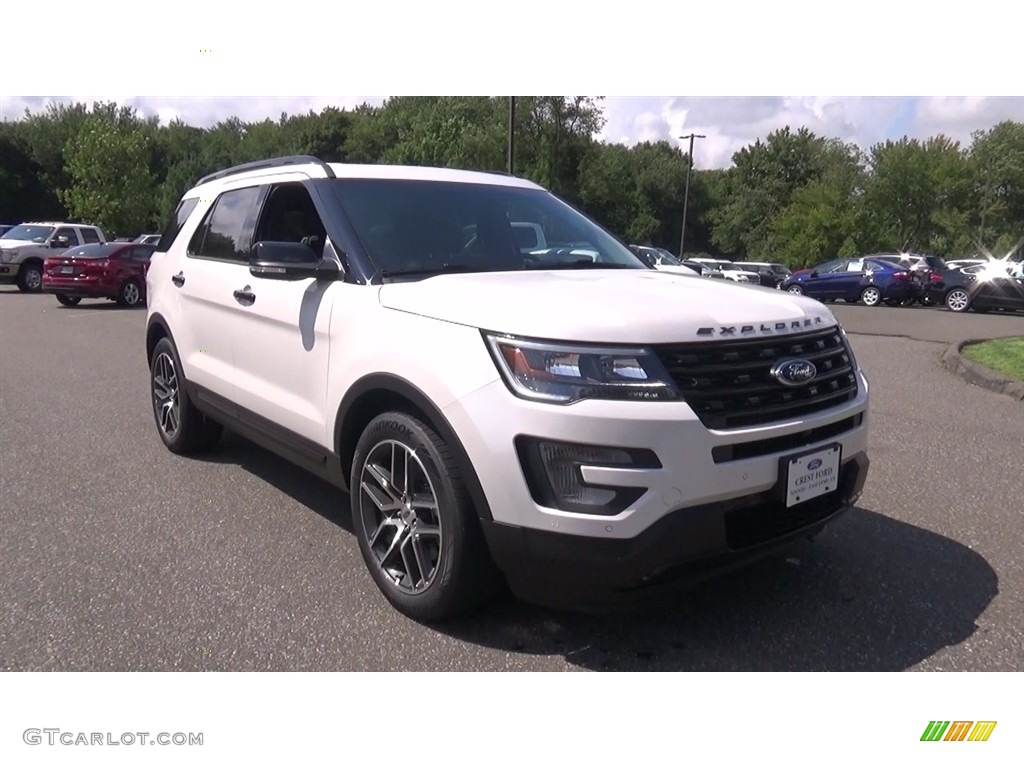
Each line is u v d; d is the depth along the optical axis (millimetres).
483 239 4109
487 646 3168
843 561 3900
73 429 6504
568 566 2811
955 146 53719
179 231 5559
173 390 5660
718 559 2900
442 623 3314
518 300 3074
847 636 3225
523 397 2822
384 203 4051
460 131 38875
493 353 2924
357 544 4148
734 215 73688
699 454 2771
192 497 4852
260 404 4301
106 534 4270
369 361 3375
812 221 52781
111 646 3162
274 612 3422
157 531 4316
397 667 3033
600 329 2820
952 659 3066
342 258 3770
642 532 2732
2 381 8688
